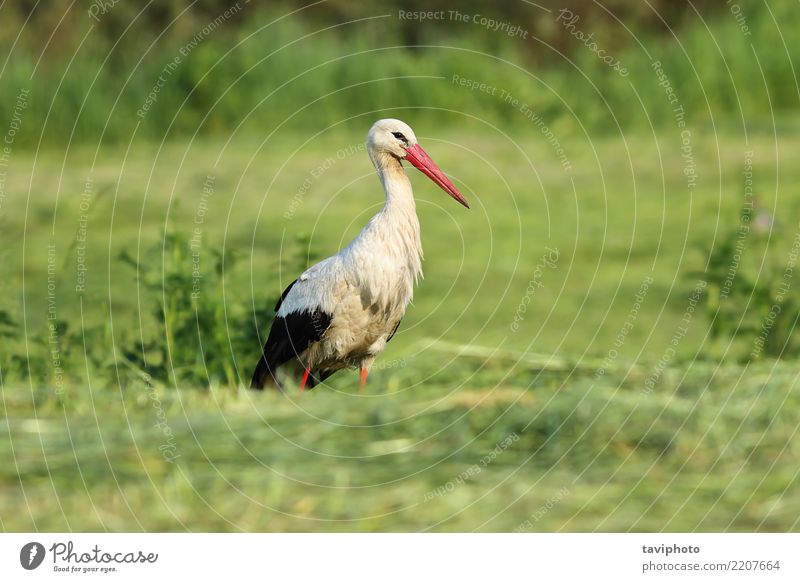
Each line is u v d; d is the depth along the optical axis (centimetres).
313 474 912
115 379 1336
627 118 3694
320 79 3659
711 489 870
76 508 865
